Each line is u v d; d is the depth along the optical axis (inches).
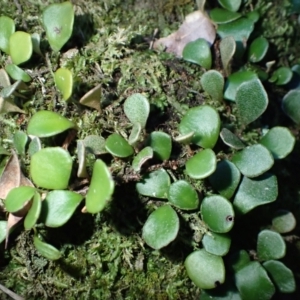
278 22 8.6
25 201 5.5
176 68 7.4
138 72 7.1
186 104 7.1
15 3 7.4
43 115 6.0
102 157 6.4
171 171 6.5
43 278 6.4
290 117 7.7
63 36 6.8
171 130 6.9
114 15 7.8
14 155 6.2
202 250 6.1
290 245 7.1
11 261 6.4
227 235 6.2
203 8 8.0
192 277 6.0
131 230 6.4
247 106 6.9
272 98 8.1
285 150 6.4
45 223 5.6
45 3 7.5
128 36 7.2
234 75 7.3
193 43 7.4
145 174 6.2
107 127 6.7
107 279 6.4
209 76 6.9
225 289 6.4
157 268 6.5
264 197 6.3
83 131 6.6
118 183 6.2
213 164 5.7
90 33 7.5
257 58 7.9
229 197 6.3
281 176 7.3
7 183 6.2
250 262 6.3
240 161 6.3
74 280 6.4
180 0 8.2
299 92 7.5
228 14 7.9
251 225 6.9
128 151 5.9
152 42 7.8
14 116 6.8
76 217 6.3
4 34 6.8
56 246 6.4
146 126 6.9
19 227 6.3
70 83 6.0
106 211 6.3
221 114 7.3
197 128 6.3
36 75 6.9
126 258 6.4
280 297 6.9
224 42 7.2
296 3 8.5
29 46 6.6
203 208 6.0
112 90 6.9
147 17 8.0
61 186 5.7
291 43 8.7
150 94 7.0
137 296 6.5
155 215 5.8
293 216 6.7
